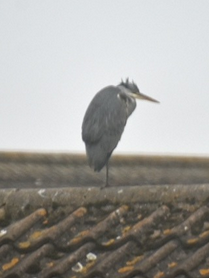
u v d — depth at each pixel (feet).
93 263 34.06
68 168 82.99
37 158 82.33
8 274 33.65
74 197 37.55
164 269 33.40
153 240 34.96
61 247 35.01
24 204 37.45
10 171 80.89
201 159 90.02
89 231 35.65
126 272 33.27
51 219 36.76
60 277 33.47
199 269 33.22
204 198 37.04
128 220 36.37
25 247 35.06
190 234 35.12
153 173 86.99
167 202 37.17
